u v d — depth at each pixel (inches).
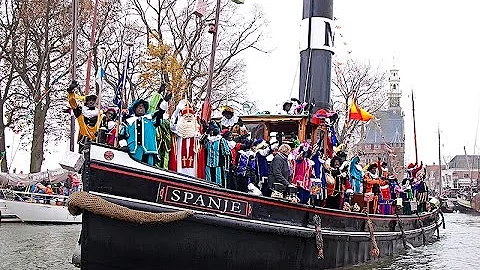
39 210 1138.7
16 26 1323.8
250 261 431.2
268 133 588.1
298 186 502.9
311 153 532.1
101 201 358.0
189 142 416.8
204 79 1278.3
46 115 1375.5
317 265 505.0
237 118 561.9
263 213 439.8
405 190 856.3
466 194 3161.9
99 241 364.8
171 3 1267.2
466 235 1168.8
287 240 460.8
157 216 370.9
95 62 1123.9
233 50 1349.7
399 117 2493.8
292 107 590.2
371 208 659.4
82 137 415.5
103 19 1231.5
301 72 732.0
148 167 382.6
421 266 641.6
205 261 403.5
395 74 2529.5
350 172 621.0
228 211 414.9
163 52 1134.4
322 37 716.7
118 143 390.0
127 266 374.9
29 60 1357.0
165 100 405.1
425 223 954.1
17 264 586.2
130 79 1127.0
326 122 604.7
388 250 708.7
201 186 400.8
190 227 393.1
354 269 576.7
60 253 676.7
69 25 1290.6
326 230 515.2
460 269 626.2
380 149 2162.9
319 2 719.7
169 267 388.8
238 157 473.4
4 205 1126.4
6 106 1385.3
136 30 1235.9
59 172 1267.2
